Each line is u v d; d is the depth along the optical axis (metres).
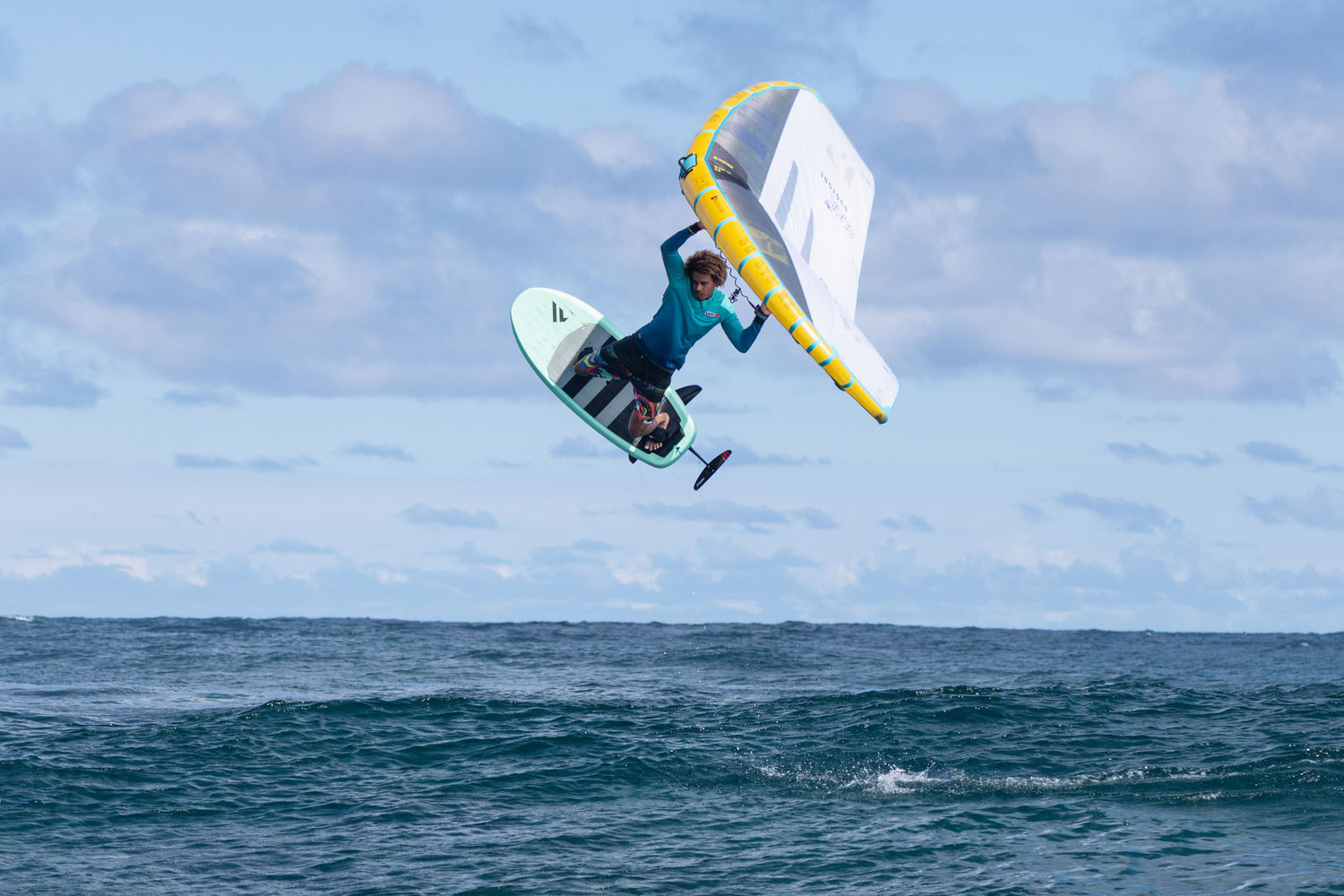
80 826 43.47
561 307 52.22
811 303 38.62
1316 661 117.81
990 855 39.97
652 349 44.06
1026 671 100.62
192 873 38.44
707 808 46.78
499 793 48.84
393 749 56.34
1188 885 36.47
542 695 75.56
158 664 95.88
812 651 121.62
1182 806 46.38
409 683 84.62
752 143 43.16
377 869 38.81
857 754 55.94
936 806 46.78
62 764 51.44
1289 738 58.34
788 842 41.81
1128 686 77.88
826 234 47.69
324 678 86.94
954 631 175.12
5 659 97.12
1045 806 46.56
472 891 36.66
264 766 52.66
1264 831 42.56
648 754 55.25
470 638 136.75
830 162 48.34
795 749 56.94
